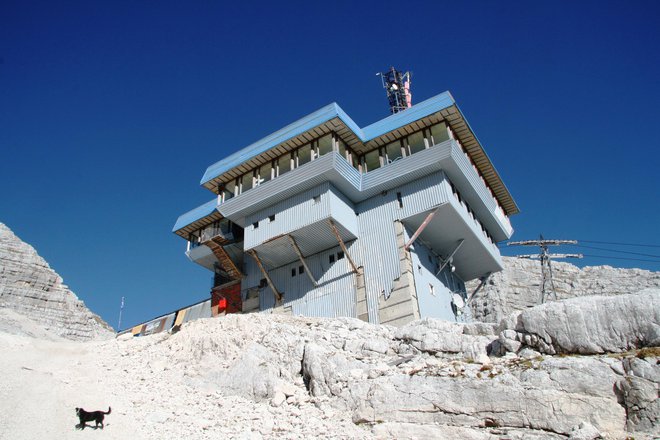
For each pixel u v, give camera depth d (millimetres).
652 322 17172
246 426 19000
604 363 16547
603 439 14789
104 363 27297
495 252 45188
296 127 40438
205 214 48406
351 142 40906
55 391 21469
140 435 18062
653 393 15328
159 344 29734
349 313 37656
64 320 69875
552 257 63906
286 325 28531
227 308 46500
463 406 17297
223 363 25500
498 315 77125
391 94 57469
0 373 22391
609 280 80938
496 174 44406
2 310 60375
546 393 16406
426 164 37594
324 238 39719
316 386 21703
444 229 39500
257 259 42000
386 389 19031
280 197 40625
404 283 36125
